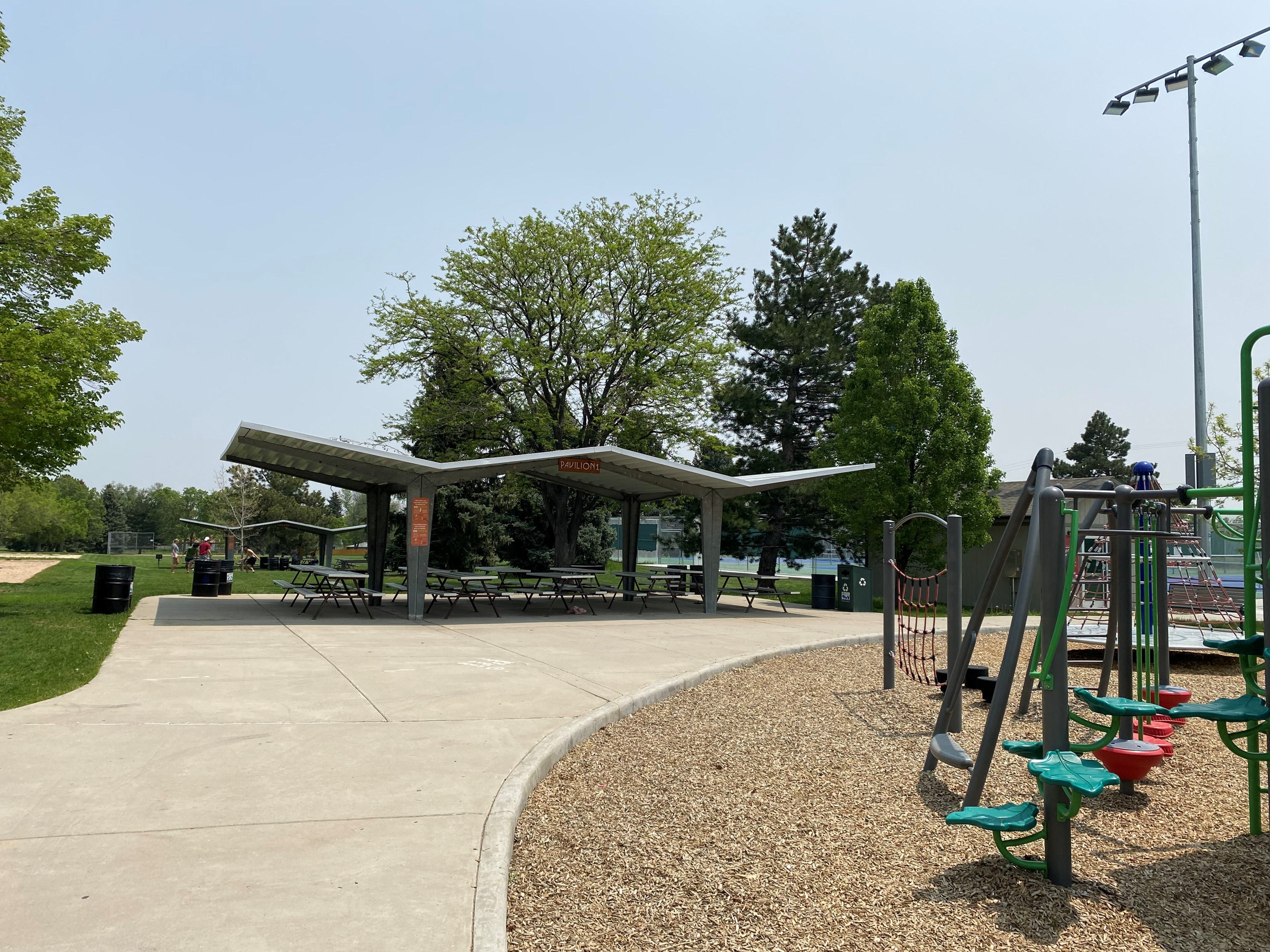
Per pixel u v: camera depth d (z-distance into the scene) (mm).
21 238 15477
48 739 5426
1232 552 13914
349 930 2914
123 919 2943
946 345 21875
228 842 3709
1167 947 3043
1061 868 3555
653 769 5332
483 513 35938
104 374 15398
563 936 3057
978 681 8117
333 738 5688
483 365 26344
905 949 2994
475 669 8969
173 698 6918
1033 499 4199
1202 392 19203
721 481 17797
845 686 8578
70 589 22031
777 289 32000
